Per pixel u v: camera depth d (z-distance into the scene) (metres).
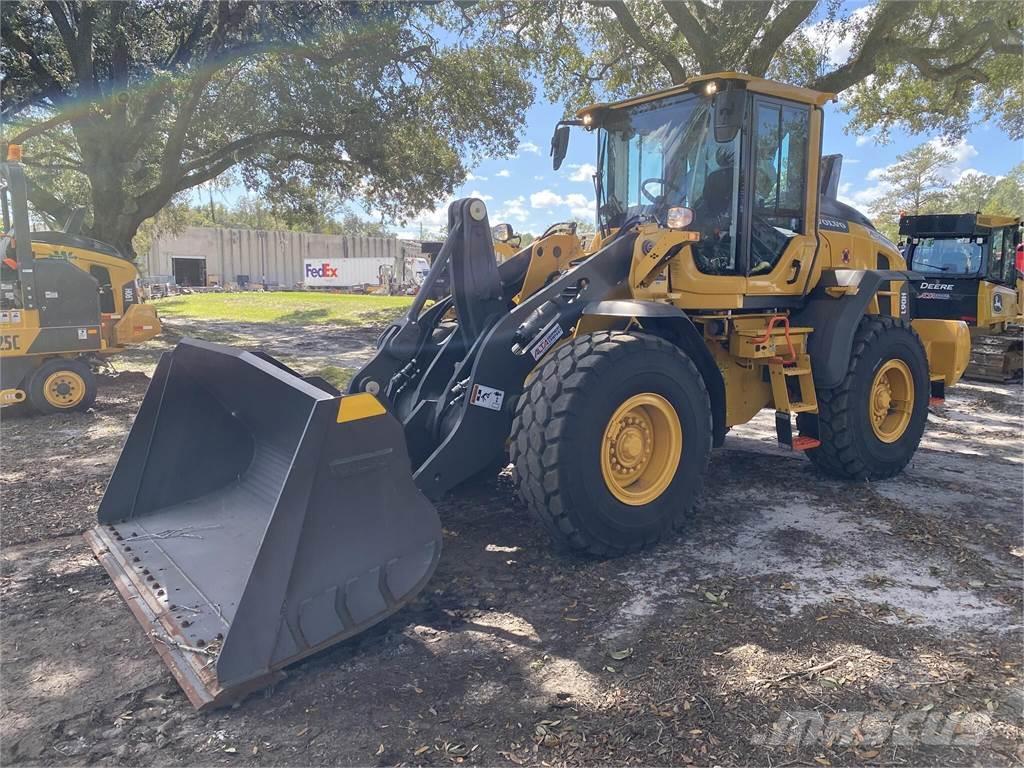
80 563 3.69
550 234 4.88
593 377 3.46
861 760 2.22
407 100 16.58
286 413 3.37
